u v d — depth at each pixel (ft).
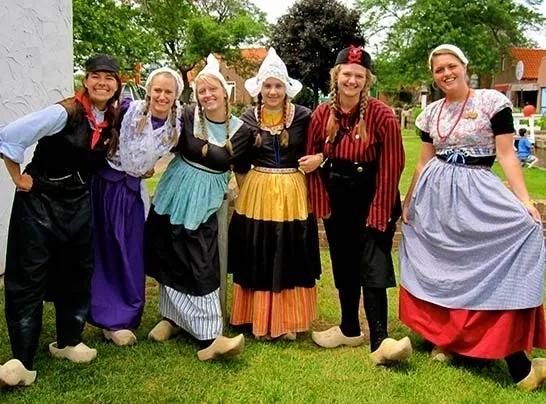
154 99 11.25
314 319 13.71
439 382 11.16
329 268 18.04
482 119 11.26
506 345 11.00
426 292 11.87
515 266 10.91
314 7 56.08
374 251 11.95
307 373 11.41
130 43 54.08
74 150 10.43
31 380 10.44
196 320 11.93
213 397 10.34
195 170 11.96
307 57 56.13
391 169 11.57
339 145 11.80
